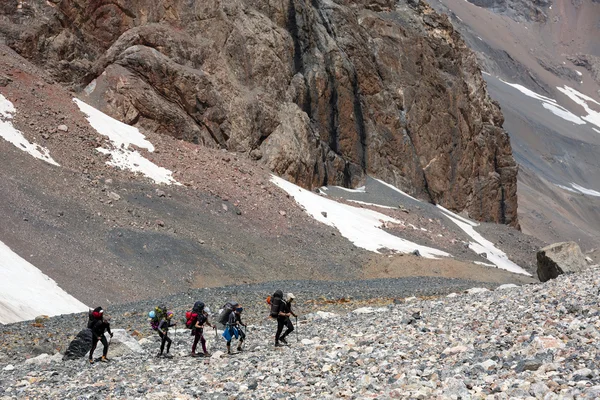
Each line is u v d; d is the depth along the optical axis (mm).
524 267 78312
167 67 65500
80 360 18250
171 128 64438
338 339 16844
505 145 101750
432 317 18062
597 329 11312
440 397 8242
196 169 58969
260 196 59938
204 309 17969
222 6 73000
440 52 96062
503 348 11555
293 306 30734
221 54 70938
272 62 74375
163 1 69125
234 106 69312
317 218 61750
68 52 63531
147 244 43188
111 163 53031
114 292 35594
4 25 60094
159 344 20766
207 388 11898
